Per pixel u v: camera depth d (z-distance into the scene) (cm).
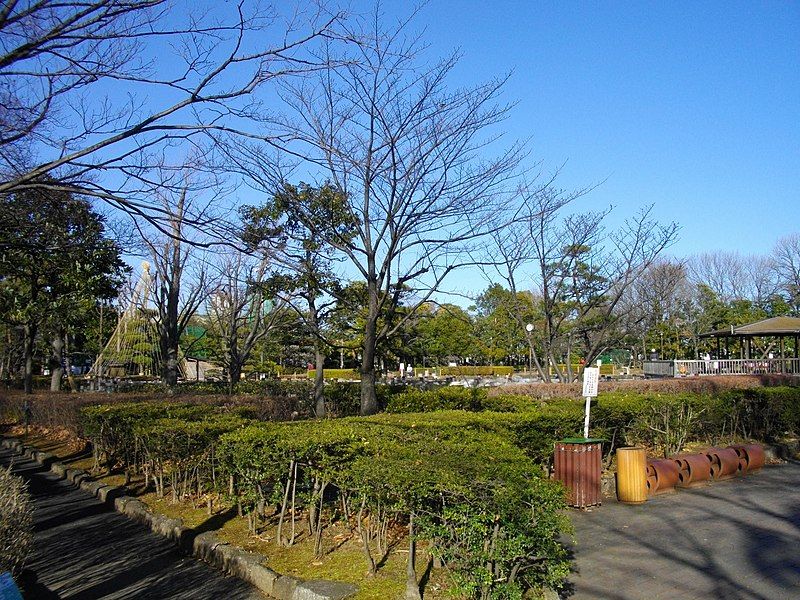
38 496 932
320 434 626
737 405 1288
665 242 2702
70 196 688
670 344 3984
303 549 589
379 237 1028
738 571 559
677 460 914
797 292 4412
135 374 2348
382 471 489
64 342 2375
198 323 2441
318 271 1173
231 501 698
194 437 746
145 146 574
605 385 1515
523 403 1091
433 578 502
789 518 740
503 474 450
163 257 1531
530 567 443
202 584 557
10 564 444
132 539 701
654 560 588
